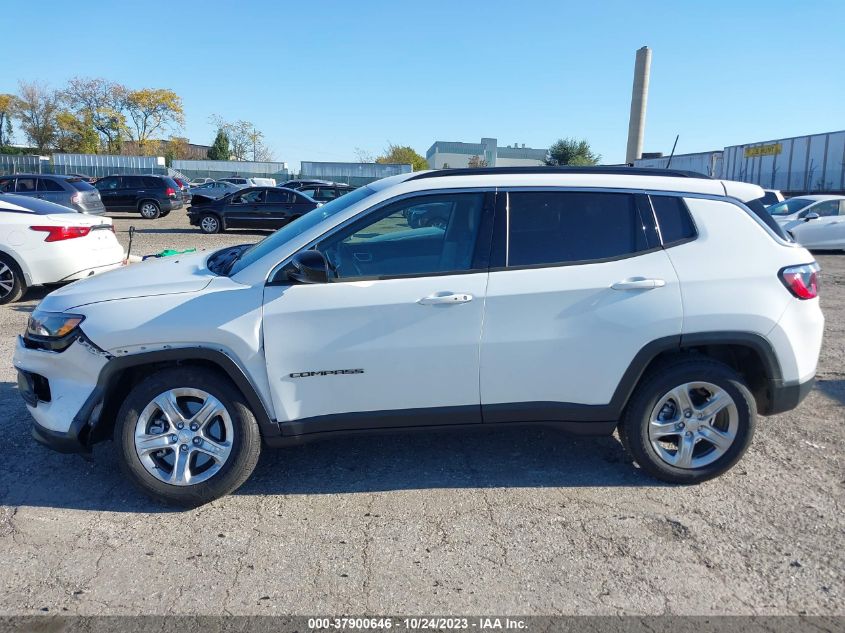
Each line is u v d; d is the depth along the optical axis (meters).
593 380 3.77
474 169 4.04
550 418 3.84
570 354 3.73
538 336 3.70
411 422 3.79
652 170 4.10
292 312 3.60
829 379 5.94
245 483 4.02
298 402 3.69
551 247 3.79
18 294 8.60
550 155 44.25
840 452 4.41
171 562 3.21
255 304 3.62
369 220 3.79
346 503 3.78
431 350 3.67
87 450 3.78
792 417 5.02
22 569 3.14
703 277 3.74
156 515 3.65
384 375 3.69
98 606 2.88
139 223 24.28
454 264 3.76
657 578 3.09
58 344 3.64
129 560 3.22
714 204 3.88
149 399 3.62
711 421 3.90
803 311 3.85
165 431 3.70
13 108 73.06
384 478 4.07
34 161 57.81
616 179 3.90
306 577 3.09
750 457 4.34
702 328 3.73
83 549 3.31
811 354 3.90
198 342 3.57
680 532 3.47
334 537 3.43
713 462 3.91
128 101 74.00
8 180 19.47
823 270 13.89
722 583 3.05
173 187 26.31
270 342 3.60
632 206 3.85
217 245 16.88
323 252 3.77
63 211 8.96
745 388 3.81
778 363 3.81
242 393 3.68
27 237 8.42
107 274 4.20
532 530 3.49
